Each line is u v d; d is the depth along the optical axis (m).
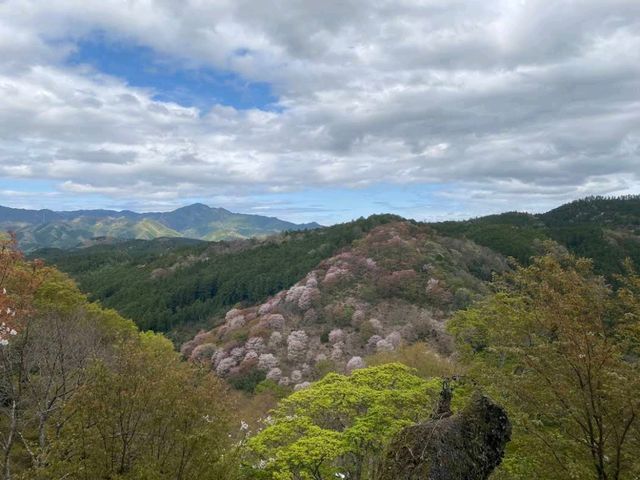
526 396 9.05
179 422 8.29
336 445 11.12
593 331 8.07
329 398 13.45
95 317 23.23
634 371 7.76
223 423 8.82
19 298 11.48
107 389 8.04
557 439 8.64
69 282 25.70
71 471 7.45
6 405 12.91
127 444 8.13
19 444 11.53
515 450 9.82
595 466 7.94
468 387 13.23
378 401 12.78
